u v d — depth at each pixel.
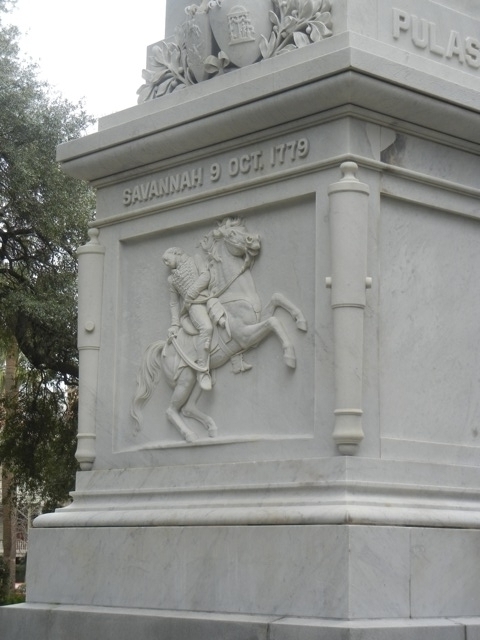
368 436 6.16
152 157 7.24
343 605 5.66
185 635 6.08
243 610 6.09
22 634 6.92
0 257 19.80
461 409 6.73
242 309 6.68
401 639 5.55
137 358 7.32
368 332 6.24
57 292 19.56
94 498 7.20
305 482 6.09
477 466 6.65
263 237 6.69
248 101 6.58
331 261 6.16
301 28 6.77
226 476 6.55
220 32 7.05
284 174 6.53
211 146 6.95
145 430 7.18
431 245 6.71
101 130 7.56
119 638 6.41
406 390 6.45
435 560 6.04
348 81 6.14
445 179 6.75
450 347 6.72
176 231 7.21
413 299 6.57
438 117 6.59
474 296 6.91
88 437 7.41
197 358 6.86
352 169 6.22
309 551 5.84
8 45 19.08
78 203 19.03
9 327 19.73
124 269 7.50
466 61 7.09
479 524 6.29
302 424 6.35
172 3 7.90
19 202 18.70
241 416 6.67
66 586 7.04
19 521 33.22
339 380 6.06
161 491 6.82
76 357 20.03
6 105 18.31
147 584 6.58
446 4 7.11
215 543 6.27
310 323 6.38
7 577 22.83
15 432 20.95
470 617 6.12
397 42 6.76
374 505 5.93
